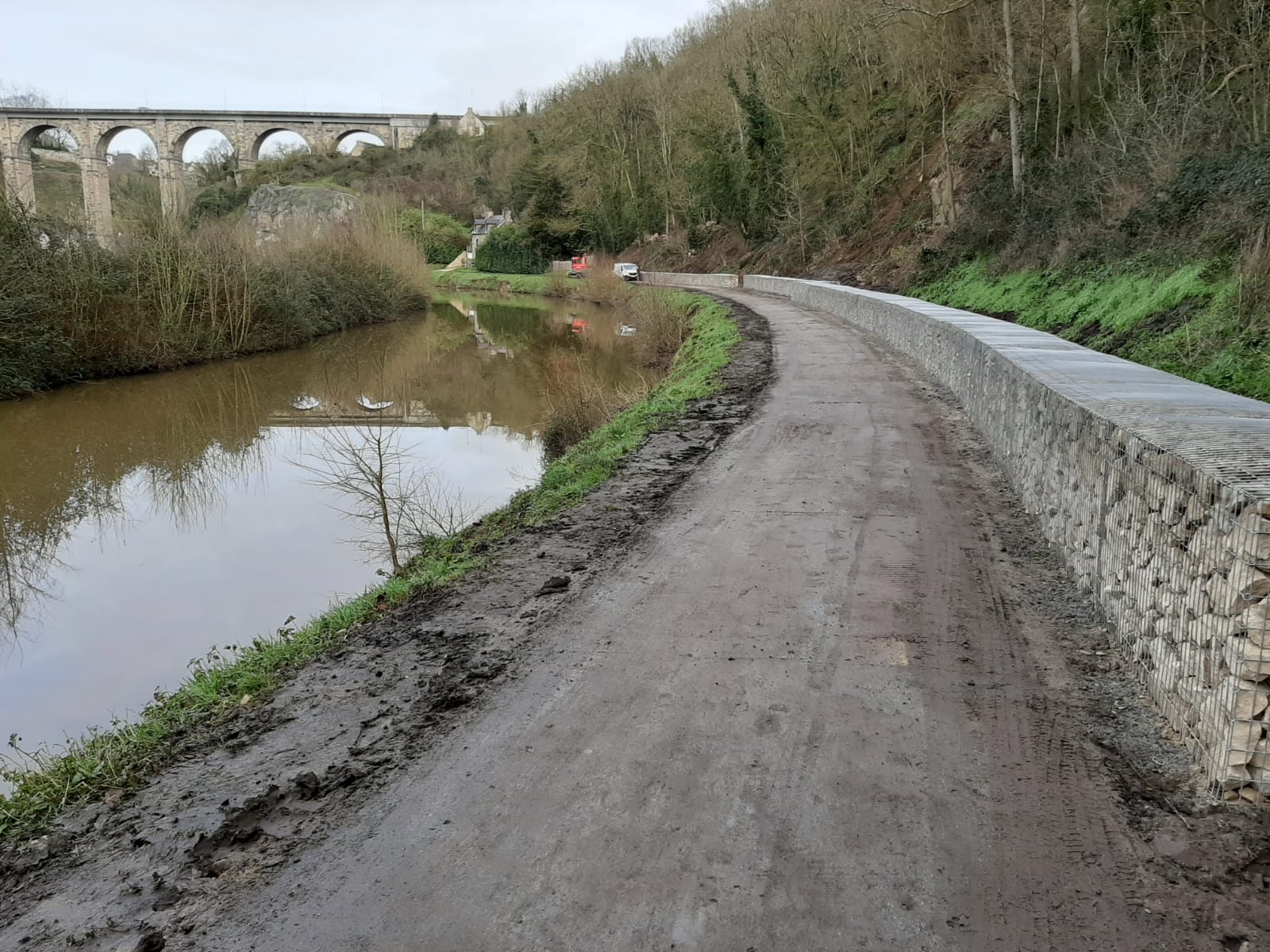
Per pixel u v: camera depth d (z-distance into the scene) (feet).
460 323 133.28
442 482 43.04
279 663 17.19
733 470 27.86
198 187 303.48
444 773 11.91
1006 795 10.75
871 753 11.75
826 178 141.18
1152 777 11.00
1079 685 13.43
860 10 124.77
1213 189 46.70
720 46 180.86
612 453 31.24
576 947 8.61
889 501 23.79
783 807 10.67
